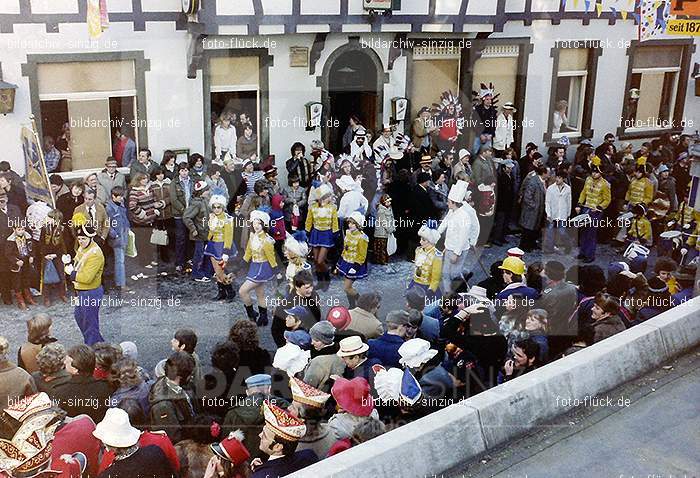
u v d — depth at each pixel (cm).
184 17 1063
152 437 453
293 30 1095
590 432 486
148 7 1038
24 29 964
